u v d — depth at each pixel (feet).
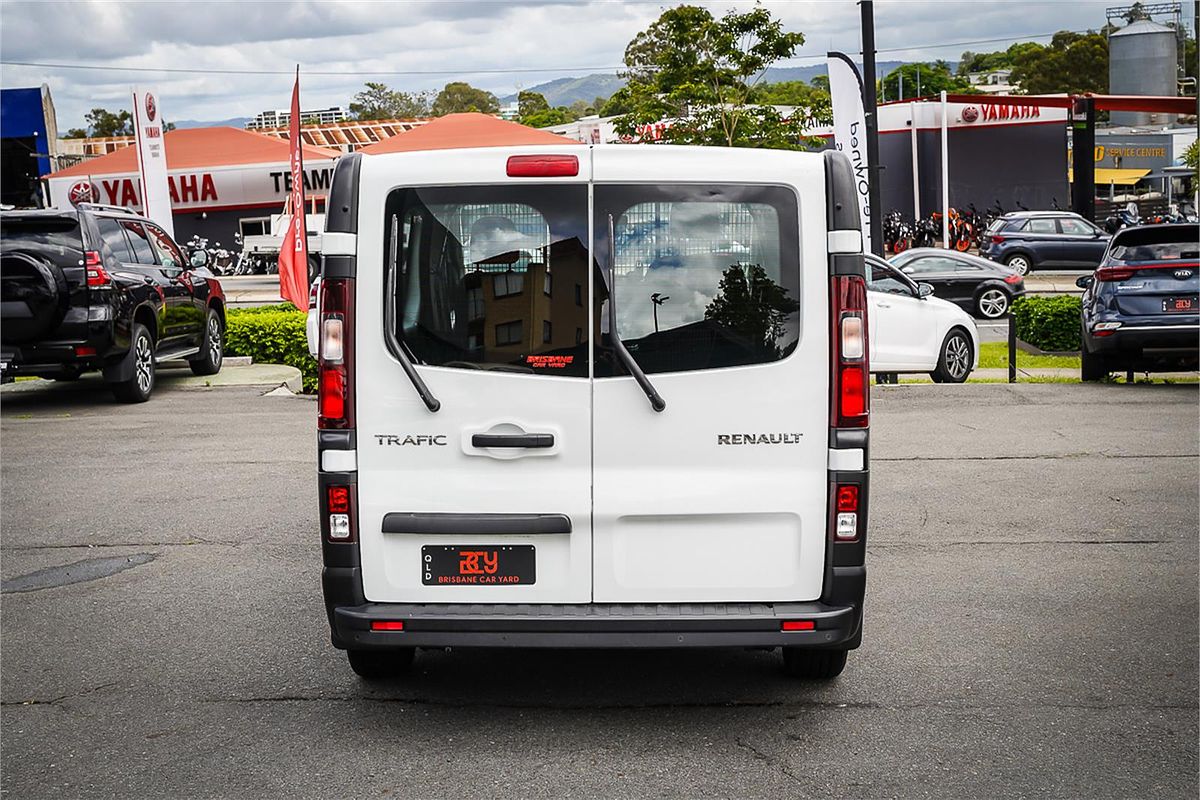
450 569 15.57
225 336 59.52
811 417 15.39
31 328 44.16
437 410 15.34
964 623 20.40
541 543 15.51
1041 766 14.73
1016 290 86.53
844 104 61.98
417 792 14.24
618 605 15.58
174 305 51.78
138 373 47.96
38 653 19.52
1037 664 18.37
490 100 310.04
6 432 41.29
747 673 18.24
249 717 16.69
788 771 14.69
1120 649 19.02
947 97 139.13
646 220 15.28
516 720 16.47
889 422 42.14
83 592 22.90
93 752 15.58
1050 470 33.40
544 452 15.38
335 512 15.51
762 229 15.31
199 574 23.98
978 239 149.38
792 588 15.58
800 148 87.86
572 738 15.81
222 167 138.72
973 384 52.21
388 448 15.44
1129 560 24.32
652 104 87.20
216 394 50.93
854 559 15.49
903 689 17.40
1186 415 42.50
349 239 15.25
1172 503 29.30
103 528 27.73
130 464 35.17
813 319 15.33
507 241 15.31
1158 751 15.14
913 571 23.66
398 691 17.63
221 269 142.82
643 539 15.52
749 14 84.74
